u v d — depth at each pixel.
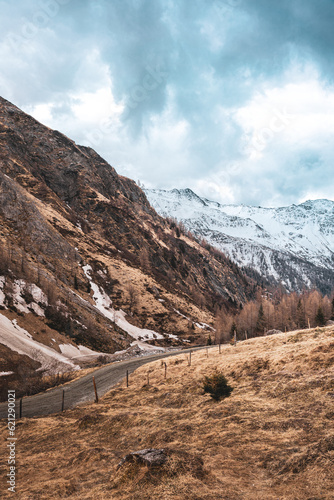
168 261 181.88
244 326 106.94
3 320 62.62
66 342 71.50
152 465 12.52
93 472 14.71
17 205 115.31
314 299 115.94
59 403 36.25
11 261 84.88
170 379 36.75
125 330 102.56
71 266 116.00
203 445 16.16
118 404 31.09
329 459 11.95
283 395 21.22
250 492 10.91
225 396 24.45
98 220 174.00
